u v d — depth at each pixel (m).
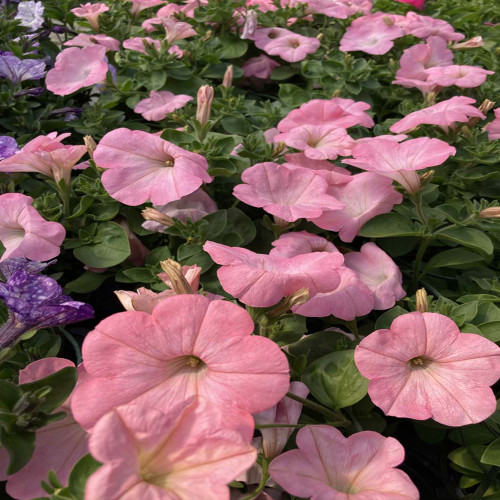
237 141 0.50
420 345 0.29
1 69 0.54
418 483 0.37
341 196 0.43
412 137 0.54
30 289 0.28
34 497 0.25
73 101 0.58
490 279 0.42
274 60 0.69
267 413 0.30
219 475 0.20
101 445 0.20
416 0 0.76
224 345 0.25
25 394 0.26
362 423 0.34
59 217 0.43
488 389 0.28
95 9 0.66
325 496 0.25
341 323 0.38
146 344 0.25
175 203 0.42
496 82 0.63
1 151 0.40
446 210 0.43
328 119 0.50
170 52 0.62
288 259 0.33
